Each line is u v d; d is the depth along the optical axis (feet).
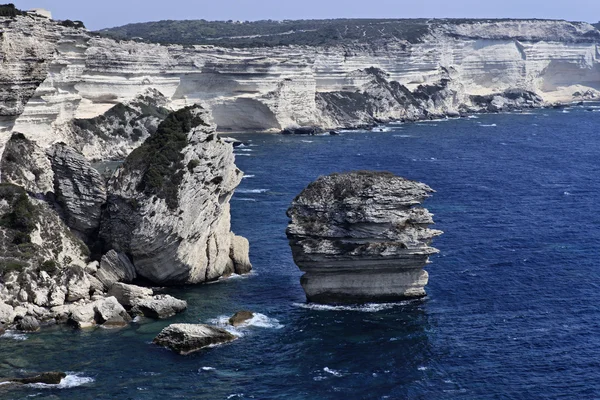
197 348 193.67
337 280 226.99
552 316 219.61
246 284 242.78
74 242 234.58
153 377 178.70
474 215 343.26
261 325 209.87
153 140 241.14
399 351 195.72
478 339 203.62
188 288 237.66
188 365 185.06
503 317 218.79
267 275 252.42
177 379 178.19
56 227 232.73
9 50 243.60
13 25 246.47
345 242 222.89
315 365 187.42
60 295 213.46
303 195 227.40
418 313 220.84
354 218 220.84
